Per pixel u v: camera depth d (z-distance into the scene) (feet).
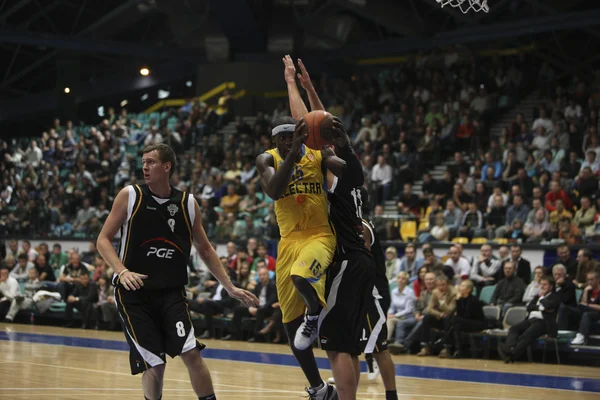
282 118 16.48
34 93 103.24
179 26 85.71
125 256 16.12
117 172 71.05
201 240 16.90
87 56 100.94
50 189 70.23
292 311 17.54
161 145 16.39
